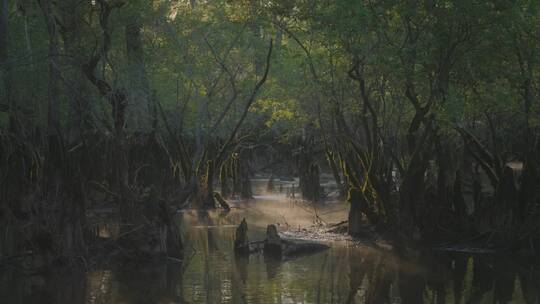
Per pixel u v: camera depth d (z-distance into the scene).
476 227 27.27
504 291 19.53
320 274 21.80
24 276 20.88
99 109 29.12
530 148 26.66
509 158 48.09
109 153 33.31
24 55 24.31
